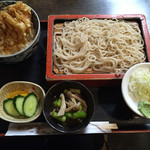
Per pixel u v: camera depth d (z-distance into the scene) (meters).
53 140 0.35
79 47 0.37
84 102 0.32
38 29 0.33
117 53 0.37
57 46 0.36
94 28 0.39
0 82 0.36
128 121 0.33
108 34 0.37
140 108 0.29
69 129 0.30
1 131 0.32
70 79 0.32
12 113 0.31
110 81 0.33
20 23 0.31
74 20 0.39
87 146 0.35
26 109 0.31
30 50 0.33
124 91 0.30
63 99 0.32
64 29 0.38
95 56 0.36
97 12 0.44
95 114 0.33
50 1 0.45
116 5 0.45
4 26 0.31
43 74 0.37
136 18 0.39
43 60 0.38
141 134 0.41
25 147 0.35
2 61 0.32
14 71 0.37
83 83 0.34
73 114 0.30
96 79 0.32
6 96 0.33
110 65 0.36
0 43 0.32
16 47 0.33
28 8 0.34
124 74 0.32
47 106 0.31
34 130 0.31
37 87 0.33
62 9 0.44
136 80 0.31
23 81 0.33
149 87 0.30
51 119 0.31
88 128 0.31
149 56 0.35
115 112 0.34
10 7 0.33
